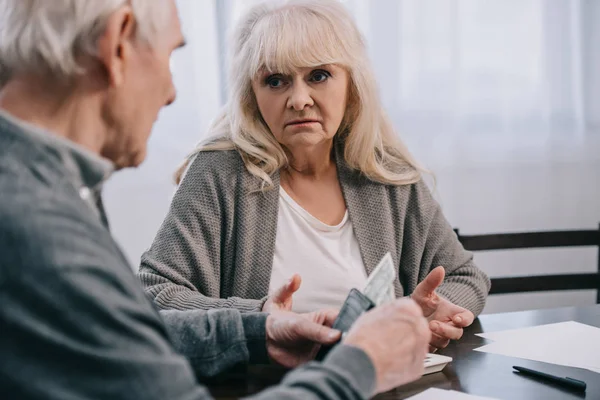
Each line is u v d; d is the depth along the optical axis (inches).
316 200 65.3
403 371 35.4
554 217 121.6
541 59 118.0
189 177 64.6
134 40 33.8
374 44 112.8
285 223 63.8
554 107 119.3
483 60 117.0
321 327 42.2
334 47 59.5
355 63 61.2
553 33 117.8
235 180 63.8
